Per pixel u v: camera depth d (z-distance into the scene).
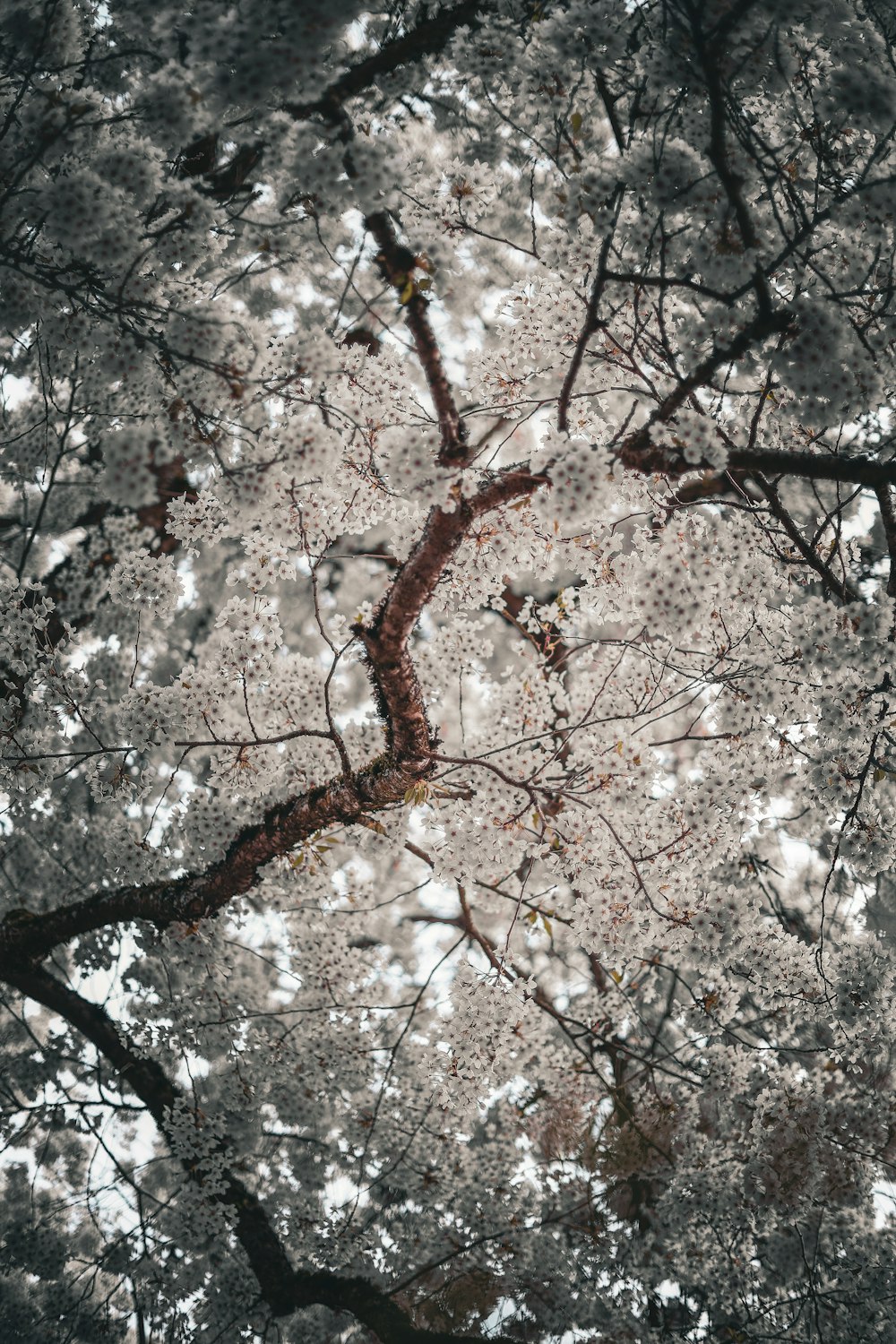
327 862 5.47
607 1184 5.96
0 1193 6.60
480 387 4.35
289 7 2.50
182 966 5.38
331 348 3.23
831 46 2.96
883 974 4.62
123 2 3.26
